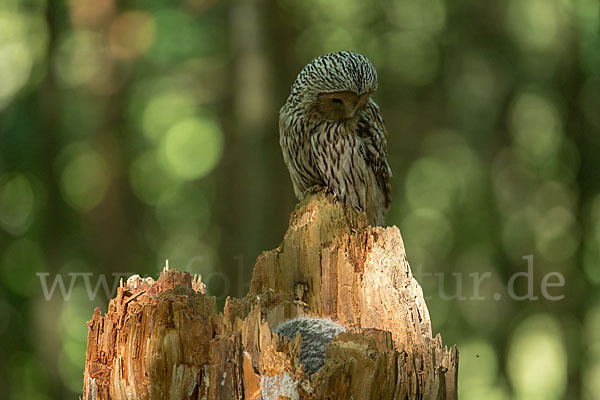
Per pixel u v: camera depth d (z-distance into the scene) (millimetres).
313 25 18109
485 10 16922
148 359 4836
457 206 18281
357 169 7410
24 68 17656
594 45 16125
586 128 15758
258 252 14883
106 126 17672
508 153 16625
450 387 5137
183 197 21703
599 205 15789
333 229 5730
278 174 15234
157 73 19438
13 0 17750
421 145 18828
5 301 17250
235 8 15602
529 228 16141
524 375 16641
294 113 7234
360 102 6867
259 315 4891
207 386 4793
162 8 17938
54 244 16609
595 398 15383
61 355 17172
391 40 18797
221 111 19297
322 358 5039
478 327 17062
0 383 16391
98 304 17125
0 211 17688
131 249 17828
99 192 17750
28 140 16672
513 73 16516
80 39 17109
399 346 5172
